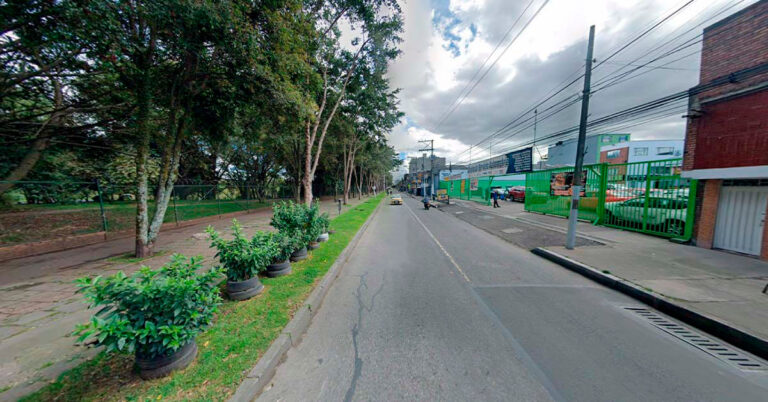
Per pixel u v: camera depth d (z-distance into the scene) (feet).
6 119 28.63
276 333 10.00
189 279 7.79
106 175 46.88
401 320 11.80
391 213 61.72
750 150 19.22
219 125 29.60
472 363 8.77
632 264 18.72
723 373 8.36
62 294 14.46
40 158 36.70
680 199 26.04
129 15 15.67
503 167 109.40
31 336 10.12
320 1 30.60
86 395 6.94
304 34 26.00
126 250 24.45
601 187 35.27
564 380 7.94
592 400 7.12
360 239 30.96
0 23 14.34
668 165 27.58
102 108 29.55
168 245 26.21
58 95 30.12
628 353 9.38
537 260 21.83
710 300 12.86
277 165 92.99
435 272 18.74
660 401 7.09
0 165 32.12
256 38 19.49
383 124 60.03
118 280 6.74
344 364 8.79
